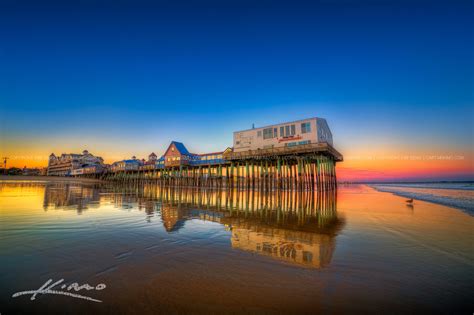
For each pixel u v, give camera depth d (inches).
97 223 440.1
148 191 1562.5
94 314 152.2
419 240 338.6
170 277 208.2
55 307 159.2
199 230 394.0
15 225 411.5
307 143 1298.0
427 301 173.6
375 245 313.7
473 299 177.2
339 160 1740.9
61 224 426.3
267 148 1444.4
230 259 255.1
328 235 366.6
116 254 266.7
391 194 1398.9
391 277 214.2
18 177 3745.1
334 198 1048.8
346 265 241.6
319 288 192.1
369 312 158.9
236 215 558.3
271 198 1022.4
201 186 1968.5
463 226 440.1
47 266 228.8
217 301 170.1
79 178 3996.1
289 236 359.3
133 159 3486.7
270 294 181.0
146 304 164.4
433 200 961.5
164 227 413.1
